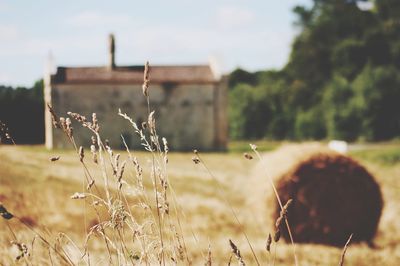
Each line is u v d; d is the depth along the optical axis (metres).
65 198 9.27
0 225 5.12
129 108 45.00
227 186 16.05
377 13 60.28
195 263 4.95
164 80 45.22
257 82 84.44
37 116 50.38
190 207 10.45
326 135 57.16
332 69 62.56
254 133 62.44
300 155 9.51
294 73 65.00
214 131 45.81
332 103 53.72
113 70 45.81
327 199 9.27
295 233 9.27
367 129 52.19
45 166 16.44
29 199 7.87
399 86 51.78
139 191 2.10
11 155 18.86
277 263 5.73
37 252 3.35
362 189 9.34
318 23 62.88
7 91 48.50
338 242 9.23
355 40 59.09
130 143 44.69
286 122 61.28
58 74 44.53
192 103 45.78
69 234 5.82
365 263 6.22
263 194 9.48
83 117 2.06
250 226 9.12
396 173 19.28
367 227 9.30
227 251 6.02
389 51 57.59
